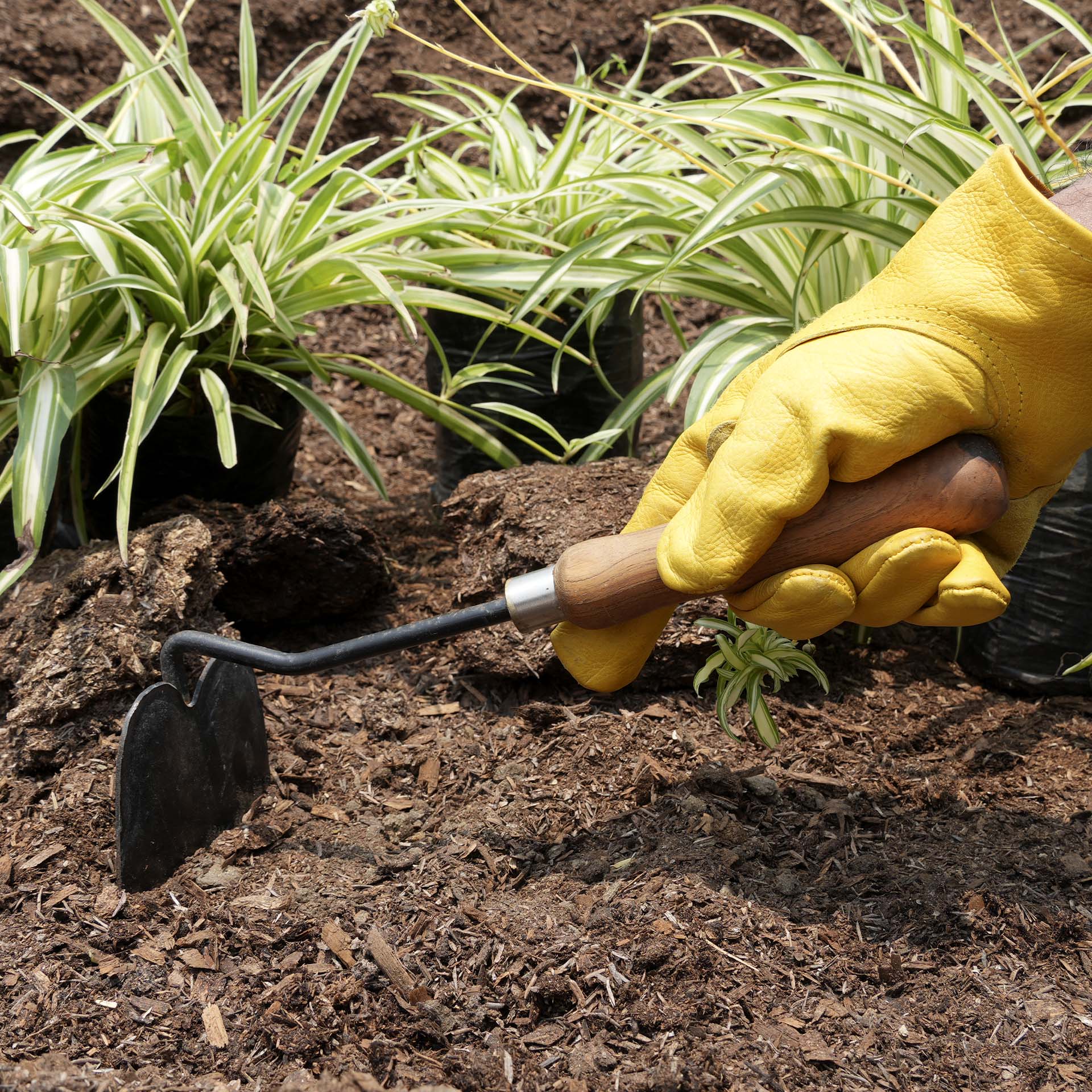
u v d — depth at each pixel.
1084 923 0.96
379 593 1.16
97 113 1.67
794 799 1.03
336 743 1.07
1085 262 0.86
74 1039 0.92
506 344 1.23
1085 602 1.08
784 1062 0.91
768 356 0.93
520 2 1.88
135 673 1.04
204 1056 0.92
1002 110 1.02
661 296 1.25
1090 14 1.81
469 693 1.10
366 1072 0.91
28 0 1.68
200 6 1.75
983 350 0.88
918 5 1.72
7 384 1.13
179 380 1.11
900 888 0.98
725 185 1.16
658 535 0.92
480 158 1.78
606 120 1.32
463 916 0.96
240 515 1.13
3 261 1.07
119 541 1.05
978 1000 0.94
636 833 1.01
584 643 0.96
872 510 0.89
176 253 1.14
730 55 1.18
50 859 0.98
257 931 0.96
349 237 1.22
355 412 1.50
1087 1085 0.91
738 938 0.96
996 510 0.89
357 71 1.79
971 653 1.12
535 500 1.12
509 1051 0.92
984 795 1.03
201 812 1.00
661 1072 0.91
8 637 1.05
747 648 1.03
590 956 0.95
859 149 1.12
